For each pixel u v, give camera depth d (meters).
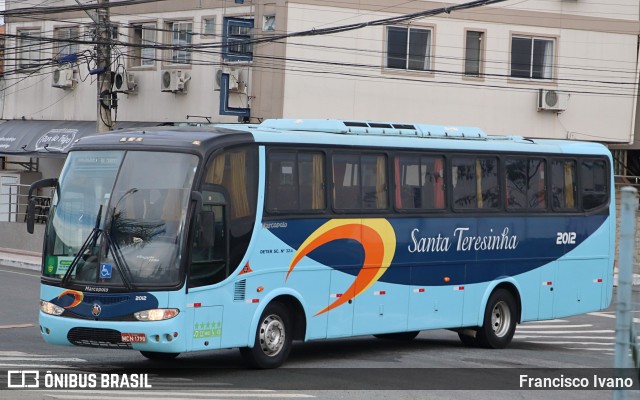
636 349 9.97
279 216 17.22
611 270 24.02
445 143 20.53
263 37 42.28
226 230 16.28
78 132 46.66
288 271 17.36
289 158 17.53
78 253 15.85
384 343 22.38
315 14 42.34
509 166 21.80
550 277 22.58
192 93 45.50
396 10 43.62
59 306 15.89
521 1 46.34
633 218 8.78
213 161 16.17
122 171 16.14
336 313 18.25
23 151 47.88
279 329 17.34
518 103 46.56
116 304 15.45
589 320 30.98
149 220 15.73
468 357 19.94
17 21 51.84
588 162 23.56
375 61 43.59
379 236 19.02
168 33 46.38
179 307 15.42
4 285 32.91
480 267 21.09
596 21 47.81
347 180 18.56
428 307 20.03
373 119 43.72
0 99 53.25
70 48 49.62
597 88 48.03
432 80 44.69
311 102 42.66
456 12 44.94
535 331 27.47
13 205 49.78
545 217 22.48
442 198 20.38
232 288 16.34
